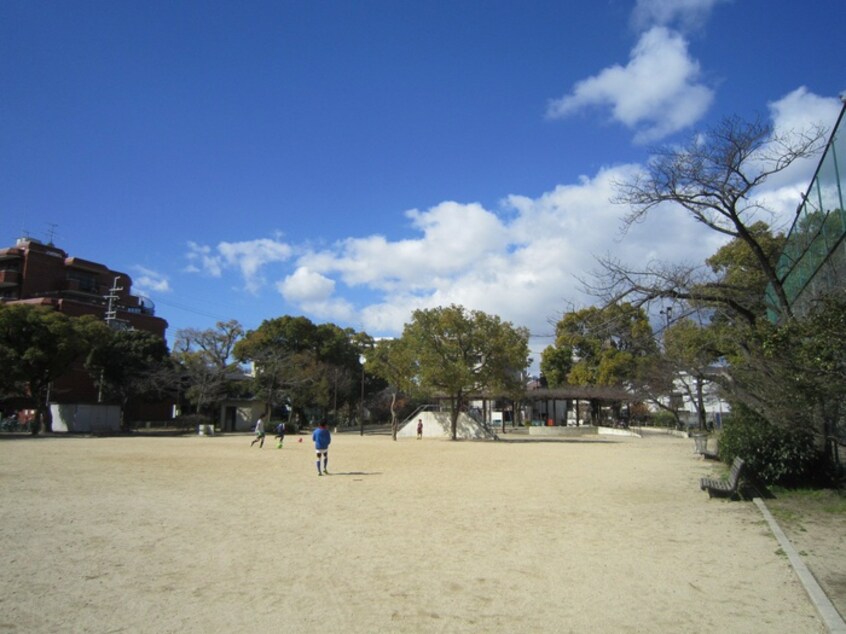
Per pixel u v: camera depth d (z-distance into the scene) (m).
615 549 9.03
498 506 13.09
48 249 69.56
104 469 19.97
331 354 71.81
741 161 14.95
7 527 10.27
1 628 5.59
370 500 13.91
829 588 6.88
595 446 36.66
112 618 5.91
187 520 11.14
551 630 5.71
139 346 57.47
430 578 7.46
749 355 13.34
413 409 80.75
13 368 41.97
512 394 45.28
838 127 12.71
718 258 26.55
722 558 8.48
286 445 37.53
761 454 14.34
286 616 6.03
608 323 16.22
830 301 9.94
